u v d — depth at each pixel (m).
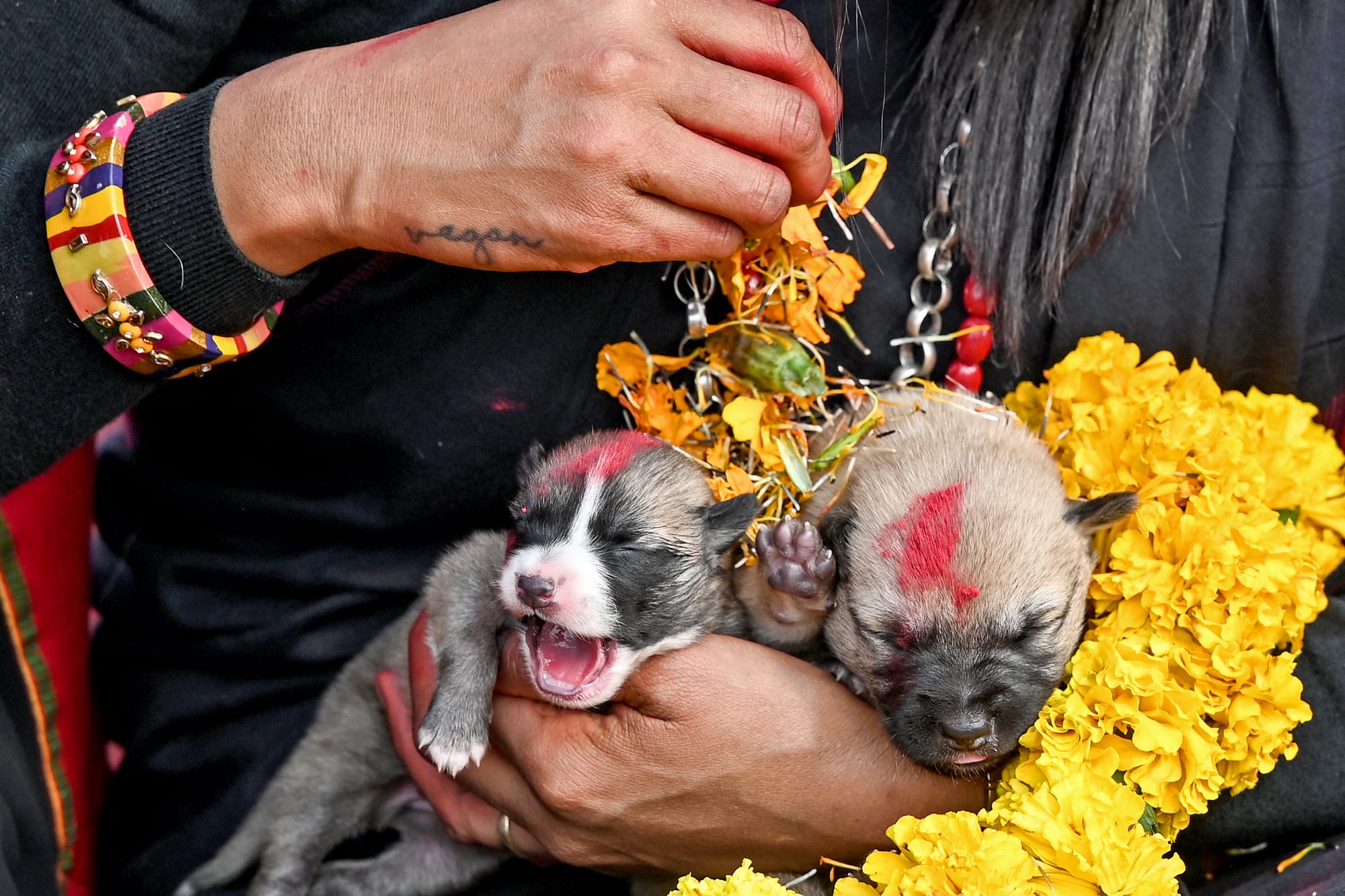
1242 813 0.88
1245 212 0.91
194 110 0.84
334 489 0.94
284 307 0.91
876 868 0.84
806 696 0.89
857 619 0.91
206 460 0.95
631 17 0.81
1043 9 0.89
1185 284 0.92
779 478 0.94
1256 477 0.89
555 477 0.93
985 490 0.92
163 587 0.96
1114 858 0.82
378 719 0.99
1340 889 0.86
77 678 0.97
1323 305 0.93
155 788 0.97
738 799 0.88
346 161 0.83
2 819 0.85
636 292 0.91
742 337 0.90
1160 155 0.91
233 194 0.83
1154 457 0.89
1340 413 0.94
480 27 0.83
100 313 0.83
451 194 0.82
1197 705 0.85
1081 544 0.92
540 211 0.82
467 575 0.95
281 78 0.84
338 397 0.92
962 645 0.90
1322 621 0.90
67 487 0.96
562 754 0.88
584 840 0.89
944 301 0.92
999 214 0.90
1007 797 0.86
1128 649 0.86
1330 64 0.90
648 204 0.82
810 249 0.88
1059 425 0.94
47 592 0.95
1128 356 0.91
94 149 0.84
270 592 0.95
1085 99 0.88
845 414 0.94
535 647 0.92
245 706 0.97
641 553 0.93
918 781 0.89
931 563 0.90
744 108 0.81
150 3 0.88
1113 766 0.85
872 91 0.91
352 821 1.00
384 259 0.90
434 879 0.99
